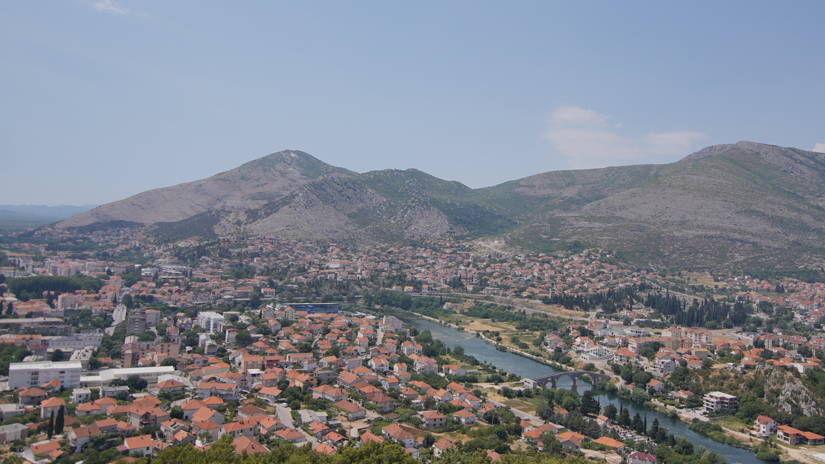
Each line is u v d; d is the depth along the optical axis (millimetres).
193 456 191375
